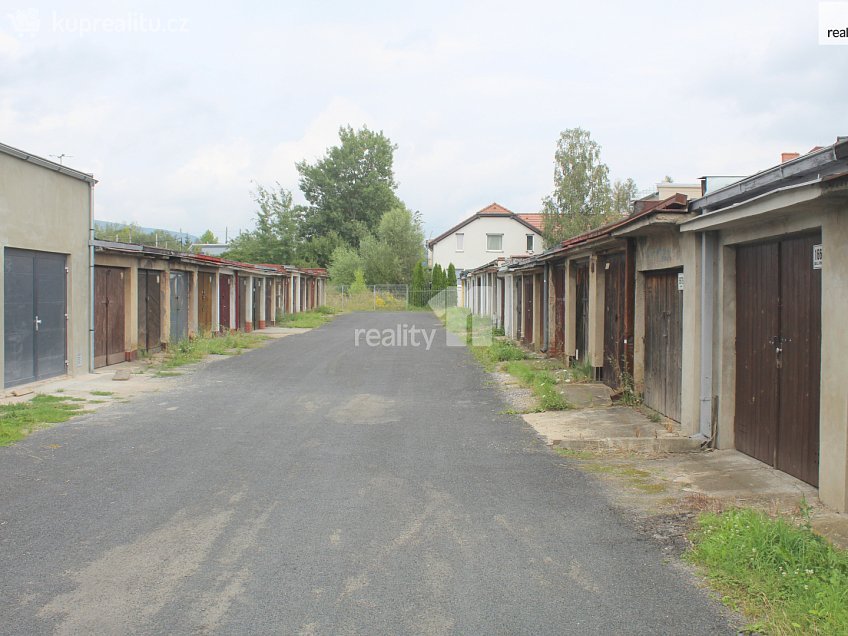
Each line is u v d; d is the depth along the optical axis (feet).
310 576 14.58
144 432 29.35
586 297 46.42
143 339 56.70
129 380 45.09
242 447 26.73
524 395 39.81
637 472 23.03
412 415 33.99
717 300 25.85
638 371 34.50
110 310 51.01
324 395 40.34
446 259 183.62
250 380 46.52
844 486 17.72
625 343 35.12
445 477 22.50
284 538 16.81
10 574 14.62
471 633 12.20
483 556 15.72
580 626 12.46
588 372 43.52
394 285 175.94
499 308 93.66
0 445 26.35
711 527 16.58
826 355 18.40
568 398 36.27
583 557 15.65
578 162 152.25
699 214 25.89
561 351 55.01
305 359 60.18
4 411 32.45
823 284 18.49
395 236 193.67
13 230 37.86
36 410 32.78
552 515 18.62
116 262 51.11
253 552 15.90
